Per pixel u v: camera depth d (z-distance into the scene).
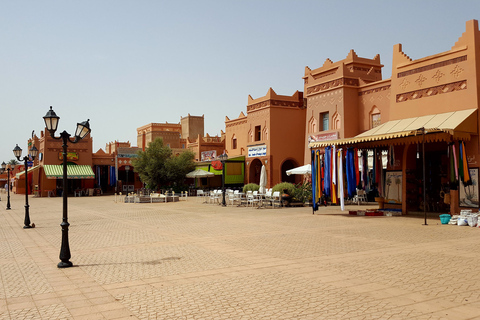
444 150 16.95
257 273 7.09
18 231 14.15
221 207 22.59
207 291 6.05
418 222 14.03
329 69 25.28
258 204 22.70
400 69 18.00
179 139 52.75
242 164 33.41
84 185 43.81
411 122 16.70
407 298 5.49
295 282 6.44
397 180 17.28
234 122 36.84
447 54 15.98
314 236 11.18
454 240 10.10
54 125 8.12
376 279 6.51
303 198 22.27
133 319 4.94
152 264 8.03
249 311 5.12
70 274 7.37
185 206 24.05
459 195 15.00
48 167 40.44
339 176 17.02
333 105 23.27
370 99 22.12
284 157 29.77
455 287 5.95
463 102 15.33
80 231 13.66
